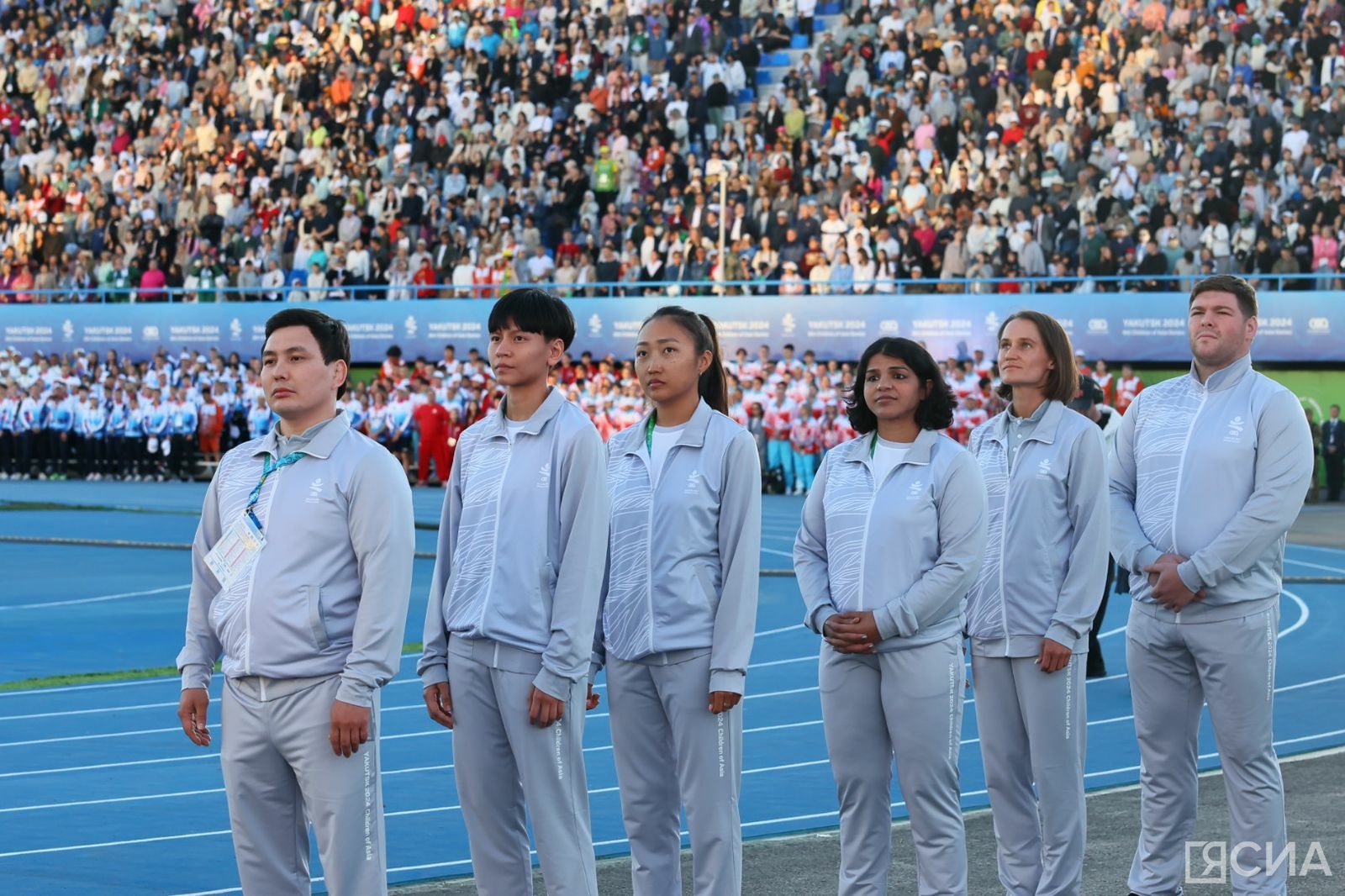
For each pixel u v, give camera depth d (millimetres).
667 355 5820
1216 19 29516
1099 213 27219
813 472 27750
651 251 29844
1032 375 6445
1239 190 26625
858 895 5945
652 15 34781
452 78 35094
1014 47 30781
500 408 5711
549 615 5477
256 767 5086
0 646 13273
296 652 4996
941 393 6023
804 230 28938
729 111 32875
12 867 6859
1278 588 6227
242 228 34062
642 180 31891
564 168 32688
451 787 8352
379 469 5059
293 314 5133
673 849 5887
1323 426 25656
